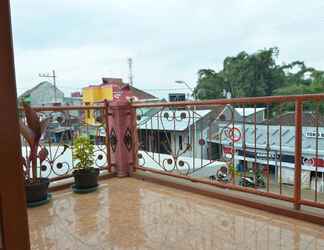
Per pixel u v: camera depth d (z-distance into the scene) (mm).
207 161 2893
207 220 2307
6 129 439
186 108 3018
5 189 448
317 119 2111
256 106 2447
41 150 2955
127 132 3623
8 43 433
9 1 434
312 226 2137
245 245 1903
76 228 2230
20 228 474
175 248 1897
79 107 3371
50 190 3102
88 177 3072
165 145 3268
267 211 2430
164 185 3244
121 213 2502
